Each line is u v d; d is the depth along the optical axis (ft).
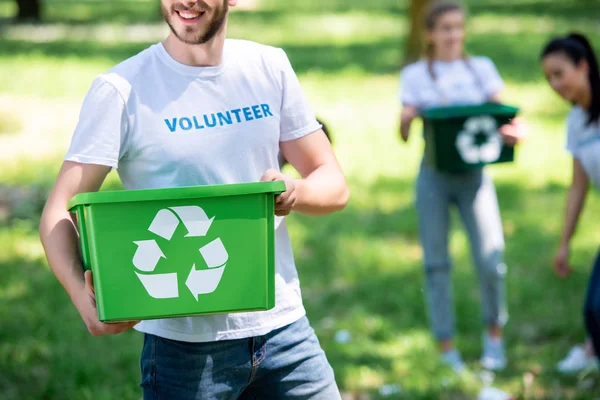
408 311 23.43
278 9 113.60
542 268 26.58
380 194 35.35
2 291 24.57
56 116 50.67
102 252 9.06
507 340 21.59
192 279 9.26
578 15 95.20
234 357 10.32
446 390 18.51
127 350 20.47
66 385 18.56
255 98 10.26
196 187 9.06
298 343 10.67
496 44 75.36
